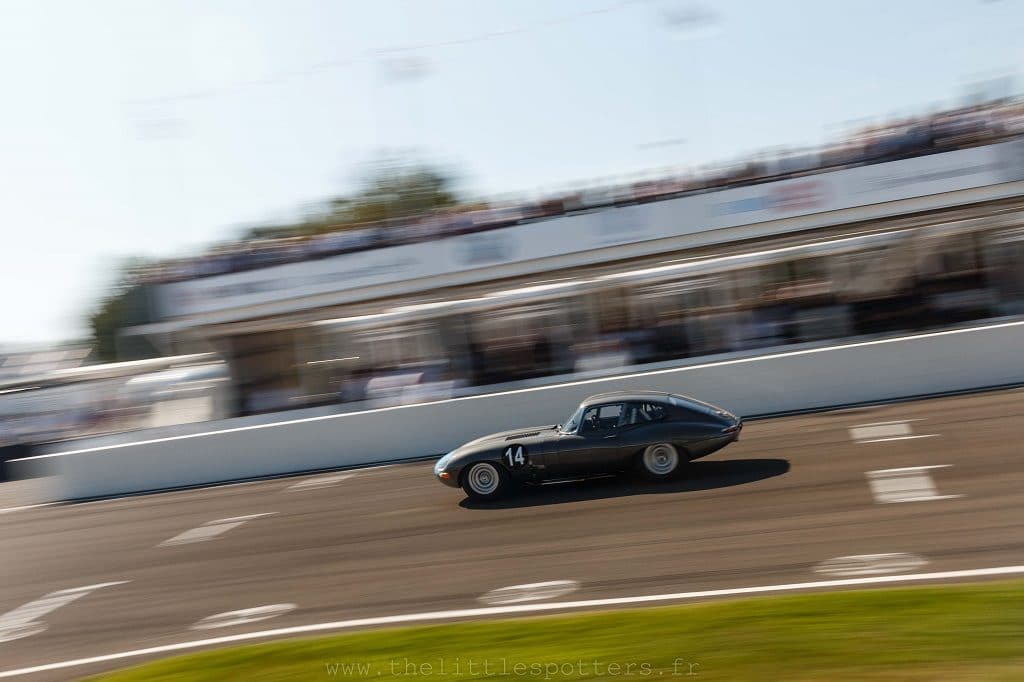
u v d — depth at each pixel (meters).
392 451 16.62
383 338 18.55
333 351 18.92
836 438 12.00
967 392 14.64
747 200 17.02
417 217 18.27
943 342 14.95
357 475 15.40
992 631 4.80
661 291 17.33
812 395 15.36
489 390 17.41
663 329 17.25
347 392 18.17
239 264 18.48
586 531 8.66
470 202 18.66
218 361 20.27
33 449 24.20
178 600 8.72
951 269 16.58
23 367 27.91
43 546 13.05
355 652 5.98
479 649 5.68
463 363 18.03
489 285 17.91
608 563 7.55
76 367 28.25
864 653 4.73
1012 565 6.12
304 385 19.03
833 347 15.38
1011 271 16.31
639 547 7.87
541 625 6.03
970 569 6.16
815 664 4.68
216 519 13.05
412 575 8.20
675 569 7.12
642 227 17.34
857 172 16.56
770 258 17.02
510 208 17.89
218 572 9.62
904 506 8.02
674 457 10.21
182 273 18.72
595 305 17.58
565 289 17.58
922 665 4.50
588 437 10.33
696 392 15.68
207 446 17.27
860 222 16.62
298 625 7.23
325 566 9.11
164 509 14.88
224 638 7.19
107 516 15.04
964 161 16.08
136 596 9.15
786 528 7.81
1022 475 8.58
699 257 17.42
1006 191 15.92
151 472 17.45
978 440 10.54
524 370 17.70
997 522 7.17
